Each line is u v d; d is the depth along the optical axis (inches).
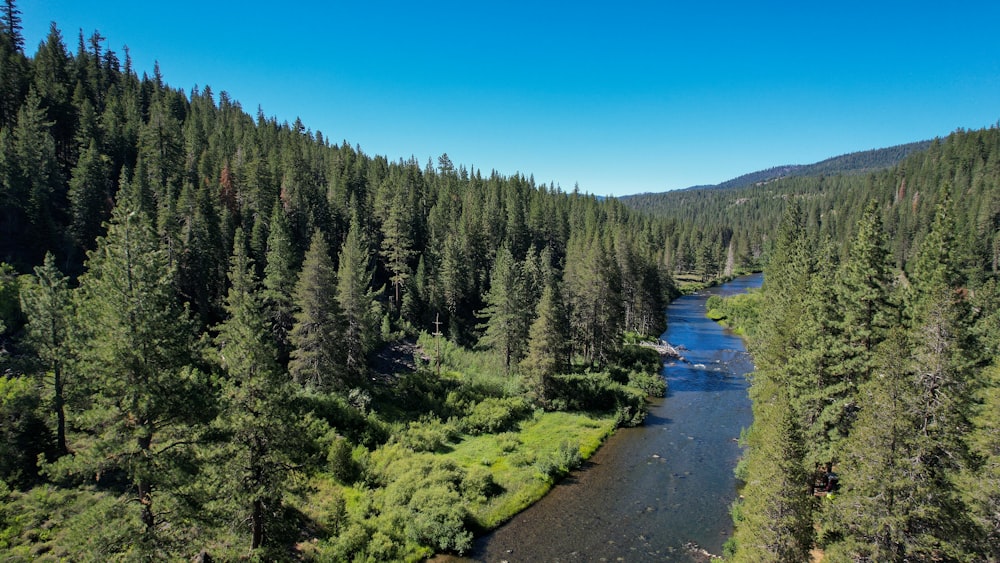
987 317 1492.4
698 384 2347.4
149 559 653.9
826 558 792.9
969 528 695.7
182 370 782.5
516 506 1266.0
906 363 744.3
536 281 2970.0
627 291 3336.6
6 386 1221.7
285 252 2108.8
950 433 730.2
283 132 5290.4
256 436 808.9
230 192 3166.8
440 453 1544.0
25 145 2591.0
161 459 693.9
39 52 3882.9
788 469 783.7
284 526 886.4
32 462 1088.8
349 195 3656.5
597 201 7106.3
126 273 686.5
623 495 1331.2
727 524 1184.8
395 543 1057.5
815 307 1224.8
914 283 1157.1
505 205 4896.7
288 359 1967.3
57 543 864.9
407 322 2792.8
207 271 2362.2
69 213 2618.1
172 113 4633.4
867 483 716.7
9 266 2089.1
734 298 4411.9
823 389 1106.7
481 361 2469.2
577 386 2071.9
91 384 685.9
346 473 1309.1
